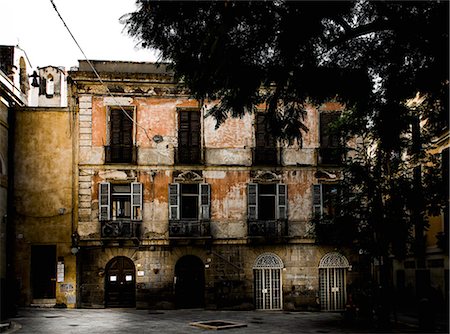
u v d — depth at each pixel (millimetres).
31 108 29594
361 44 14109
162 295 29109
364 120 20797
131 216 29250
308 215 30359
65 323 21109
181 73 13461
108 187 29297
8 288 23344
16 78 31609
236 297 29578
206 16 12133
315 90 14266
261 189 30609
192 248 29625
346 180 23406
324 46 13477
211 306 29312
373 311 22453
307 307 29859
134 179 29562
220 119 14852
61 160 29500
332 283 30375
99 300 28734
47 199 29172
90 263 28953
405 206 22219
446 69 13328
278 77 13664
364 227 22406
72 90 29797
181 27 12469
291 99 15023
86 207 29219
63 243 28891
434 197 21766
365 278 30469
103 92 29891
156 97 30156
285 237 29906
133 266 29344
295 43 12633
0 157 28016
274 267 30094
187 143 30234
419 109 19125
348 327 21062
